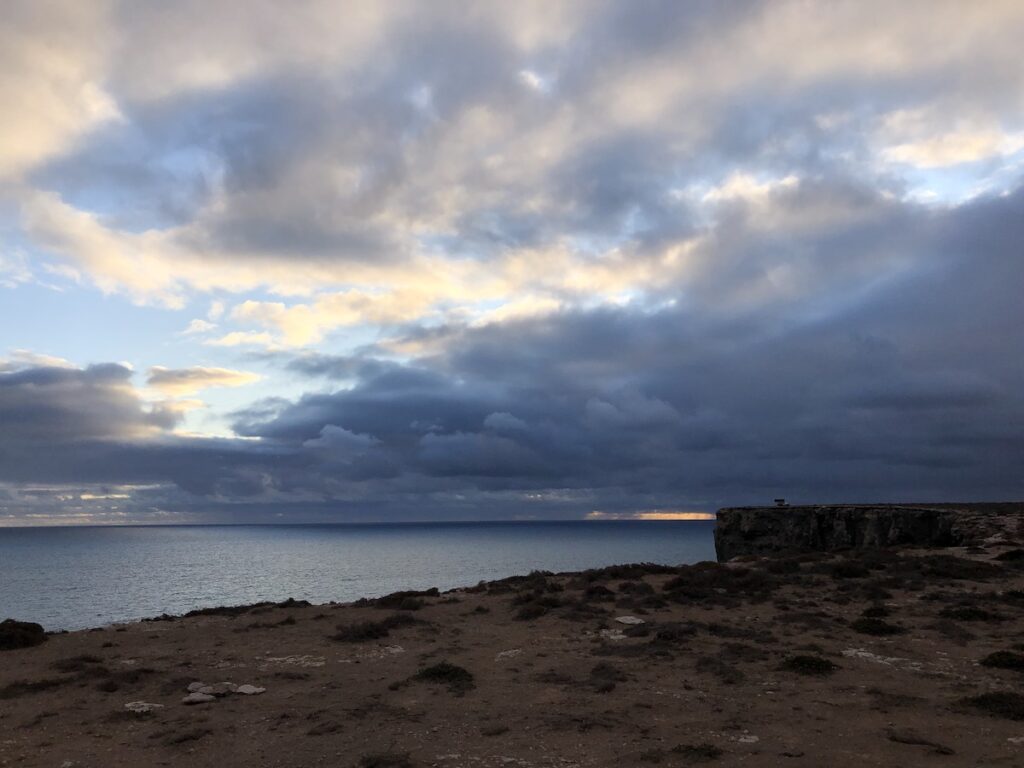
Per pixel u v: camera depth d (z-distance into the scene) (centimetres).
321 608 2673
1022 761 922
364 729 1106
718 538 8231
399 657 1681
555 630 1992
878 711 1168
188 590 9450
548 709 1206
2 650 1853
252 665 1616
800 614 2078
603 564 12875
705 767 914
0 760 984
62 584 10675
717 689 1324
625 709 1198
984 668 1459
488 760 954
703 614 2164
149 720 1179
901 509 6944
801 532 7475
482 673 1496
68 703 1295
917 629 1866
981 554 3725
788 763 927
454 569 12656
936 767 905
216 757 988
